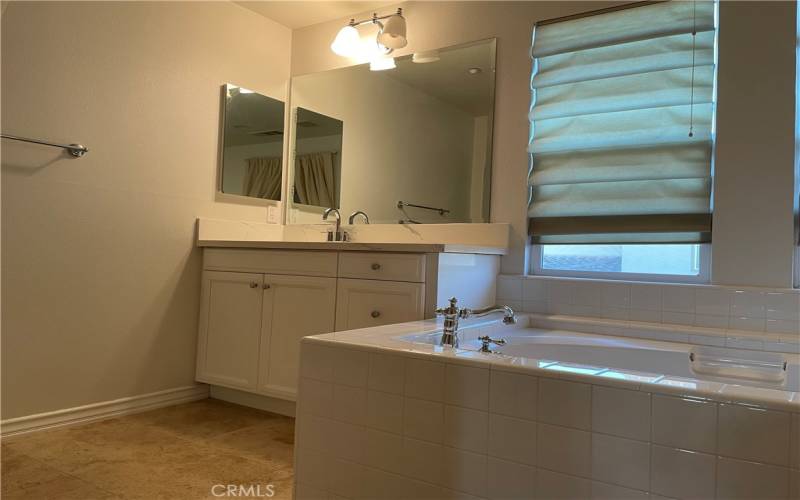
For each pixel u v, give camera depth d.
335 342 1.50
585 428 1.15
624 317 2.49
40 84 2.48
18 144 2.42
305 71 3.66
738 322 2.25
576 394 1.16
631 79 2.56
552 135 2.75
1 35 2.35
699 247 2.48
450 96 3.07
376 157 3.31
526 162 2.81
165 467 2.15
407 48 3.25
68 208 2.60
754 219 2.28
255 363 2.90
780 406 0.99
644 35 2.51
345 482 1.46
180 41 3.06
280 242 2.79
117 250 2.79
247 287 2.96
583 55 2.69
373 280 2.49
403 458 1.37
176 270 3.07
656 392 1.09
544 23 2.81
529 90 2.83
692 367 2.06
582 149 2.66
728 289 2.28
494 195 2.90
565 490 1.17
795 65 2.23
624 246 2.66
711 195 2.41
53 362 2.57
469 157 2.98
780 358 1.97
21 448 2.30
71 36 2.59
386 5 3.34
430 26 3.18
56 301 2.57
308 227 3.54
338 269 2.61
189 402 3.11
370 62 3.38
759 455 1.00
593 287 2.57
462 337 2.06
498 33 2.95
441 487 1.31
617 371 1.20
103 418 2.75
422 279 2.35
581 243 2.70
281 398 2.78
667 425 1.08
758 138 2.28
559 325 2.52
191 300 3.15
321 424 1.51
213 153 3.24
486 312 1.96
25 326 2.47
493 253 2.73
